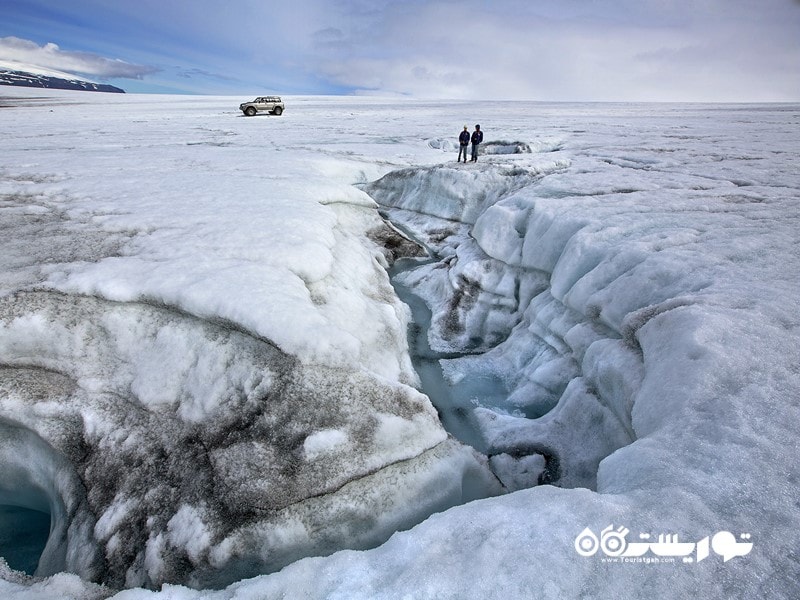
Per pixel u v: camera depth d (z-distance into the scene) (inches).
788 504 107.2
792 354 155.8
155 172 506.3
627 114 1592.0
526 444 229.8
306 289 234.7
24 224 300.0
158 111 1840.6
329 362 189.9
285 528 156.9
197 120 1437.0
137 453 179.3
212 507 160.1
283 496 159.0
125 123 1295.5
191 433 180.2
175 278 217.8
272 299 206.2
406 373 265.6
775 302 184.2
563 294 288.8
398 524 172.1
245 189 421.7
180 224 306.7
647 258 244.5
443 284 405.1
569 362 266.2
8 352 197.0
